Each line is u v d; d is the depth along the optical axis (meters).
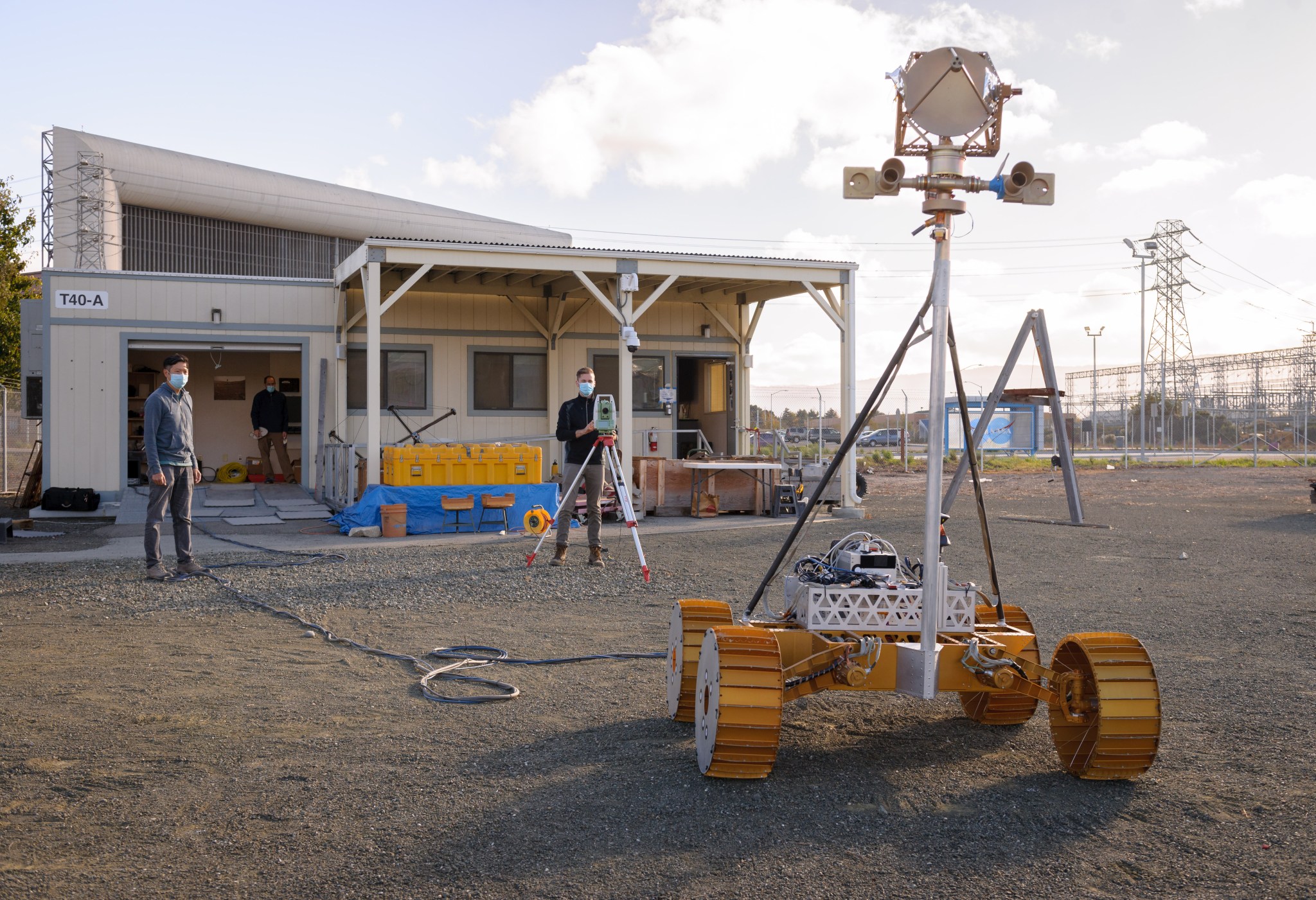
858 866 3.17
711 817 3.57
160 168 22.16
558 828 3.46
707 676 4.02
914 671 4.02
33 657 6.11
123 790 3.83
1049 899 2.96
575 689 5.45
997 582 4.50
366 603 7.98
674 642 4.86
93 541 11.91
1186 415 52.31
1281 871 3.15
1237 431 48.44
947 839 3.39
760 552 11.12
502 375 17.53
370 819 3.54
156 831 3.43
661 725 4.75
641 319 18.16
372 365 13.05
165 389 9.10
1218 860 3.23
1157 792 3.87
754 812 3.62
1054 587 8.94
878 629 4.20
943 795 3.82
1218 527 14.03
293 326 16.47
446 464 12.91
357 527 12.46
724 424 18.78
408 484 12.76
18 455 26.23
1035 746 4.52
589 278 16.08
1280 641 6.69
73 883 3.02
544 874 3.10
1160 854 3.28
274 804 3.69
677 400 19.72
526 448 13.30
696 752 4.23
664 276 15.75
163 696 5.21
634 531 9.15
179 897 2.94
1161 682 5.62
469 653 6.29
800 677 4.21
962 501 19.00
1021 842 3.37
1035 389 14.12
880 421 56.06
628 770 4.07
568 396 17.78
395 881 3.05
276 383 20.03
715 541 12.16
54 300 15.41
